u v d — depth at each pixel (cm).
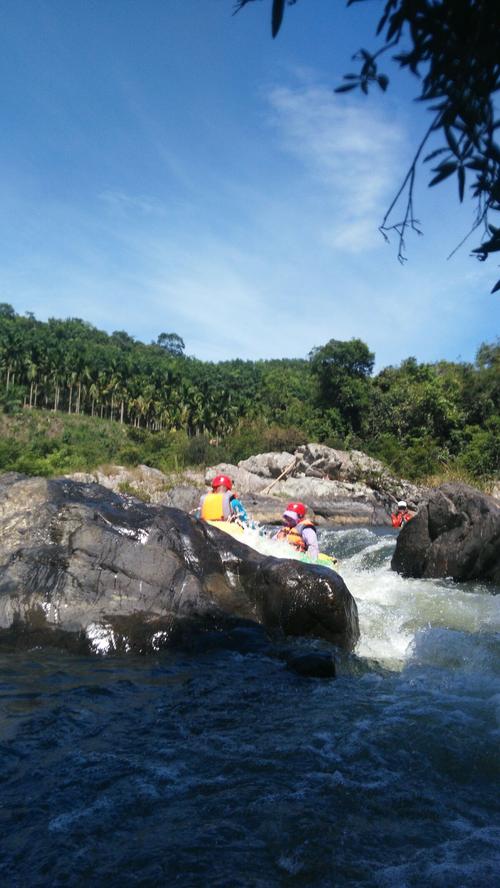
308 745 324
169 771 291
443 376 6056
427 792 280
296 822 249
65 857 223
